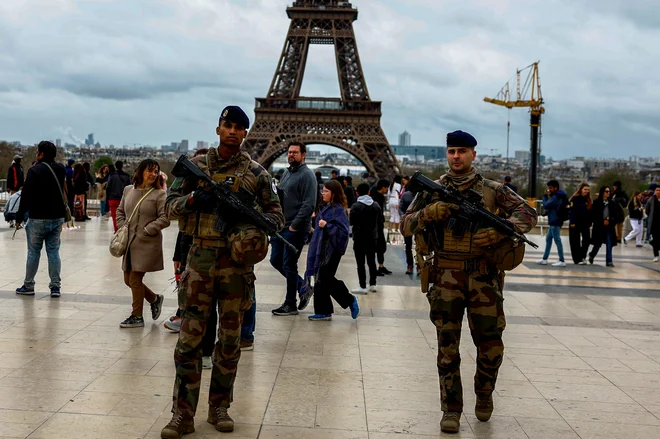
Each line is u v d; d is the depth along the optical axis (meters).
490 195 4.85
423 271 4.91
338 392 5.45
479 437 4.61
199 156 4.82
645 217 19.64
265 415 4.88
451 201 4.78
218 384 4.66
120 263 11.82
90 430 4.43
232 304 4.66
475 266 4.75
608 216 14.37
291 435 4.52
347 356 6.54
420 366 6.27
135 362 6.02
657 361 6.71
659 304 10.05
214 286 4.66
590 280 12.30
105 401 4.98
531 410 5.18
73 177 20.14
